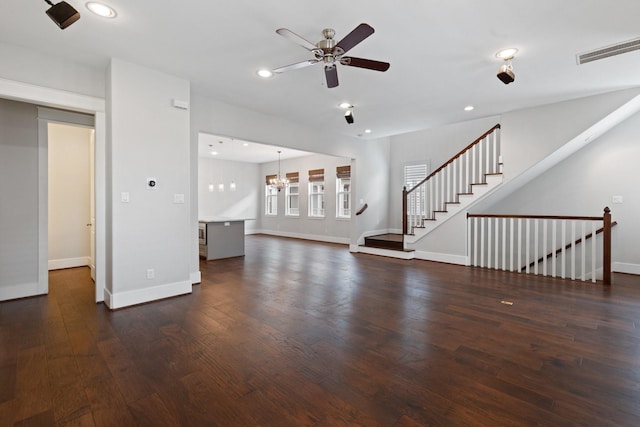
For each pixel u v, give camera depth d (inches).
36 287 150.9
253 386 78.1
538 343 101.4
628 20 98.6
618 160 203.0
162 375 82.8
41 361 89.7
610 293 157.0
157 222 143.6
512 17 97.3
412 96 170.7
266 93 166.9
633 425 63.8
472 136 282.8
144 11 94.8
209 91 164.2
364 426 64.2
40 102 122.7
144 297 140.6
